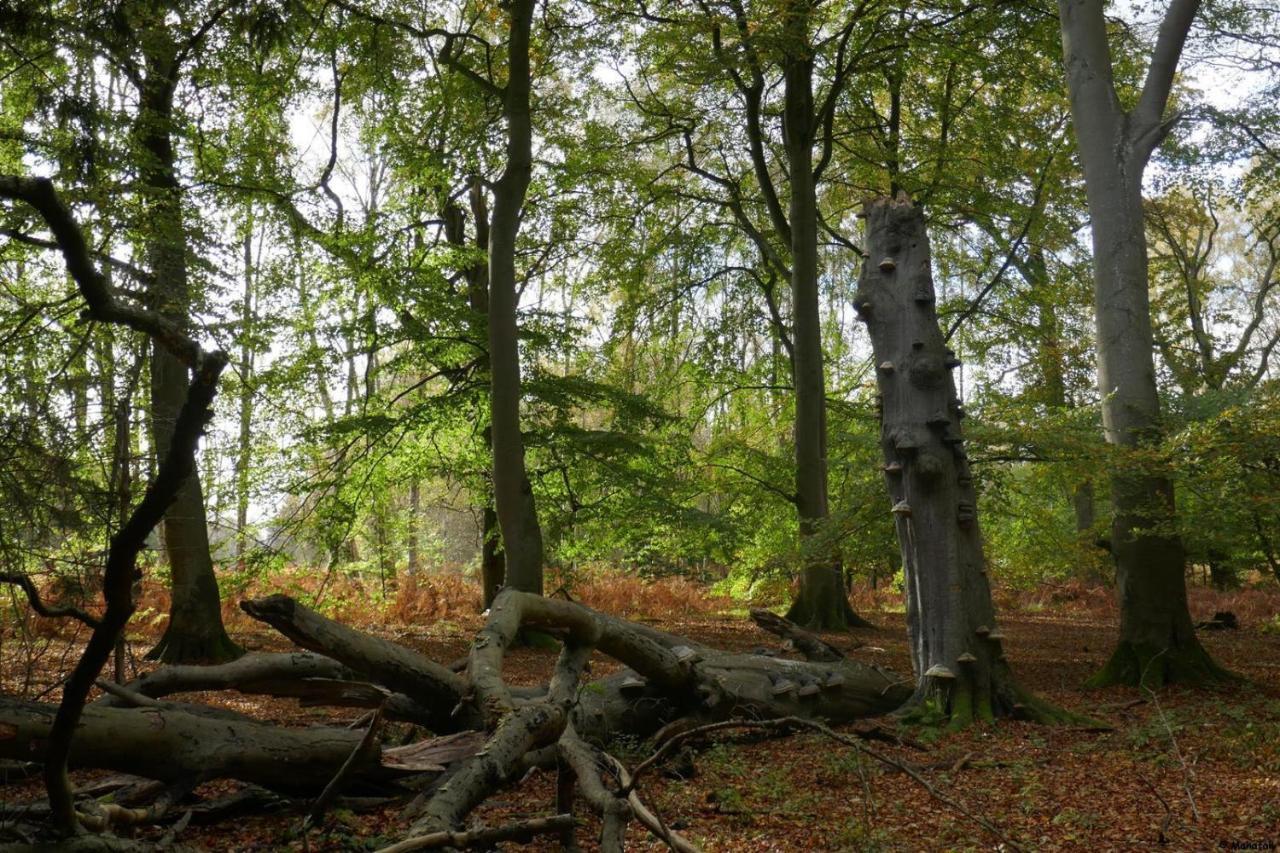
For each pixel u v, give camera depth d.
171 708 5.98
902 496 9.69
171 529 13.12
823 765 7.28
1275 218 19.41
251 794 5.80
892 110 21.73
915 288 9.77
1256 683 11.68
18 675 9.19
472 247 17.16
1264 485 10.27
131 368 9.00
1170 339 25.19
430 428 18.22
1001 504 12.86
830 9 18.42
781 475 20.56
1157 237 28.69
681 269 22.36
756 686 8.22
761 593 21.09
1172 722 8.89
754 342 26.45
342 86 16.64
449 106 16.78
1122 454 10.87
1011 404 11.72
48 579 7.12
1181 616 11.91
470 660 5.99
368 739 5.20
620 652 7.23
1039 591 27.16
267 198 13.65
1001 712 9.27
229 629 16.98
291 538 16.22
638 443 17.58
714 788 6.58
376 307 16.22
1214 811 5.92
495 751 4.62
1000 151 19.66
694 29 17.38
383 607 20.75
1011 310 21.95
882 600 27.72
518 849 5.29
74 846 3.72
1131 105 19.16
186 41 12.63
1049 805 6.24
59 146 10.62
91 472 7.70
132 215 10.87
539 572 15.80
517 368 15.46
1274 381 11.19
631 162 21.06
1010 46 17.84
